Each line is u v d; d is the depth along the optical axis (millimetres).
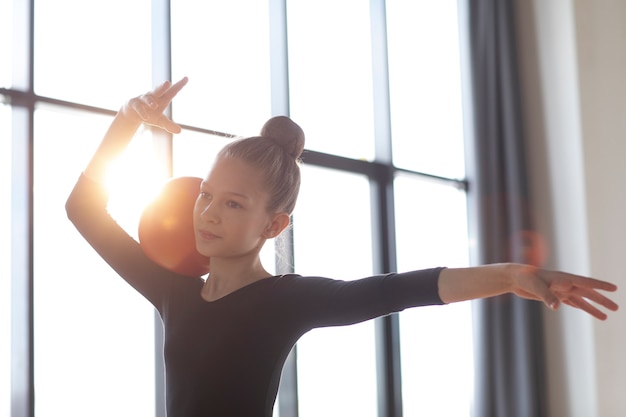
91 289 3047
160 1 3355
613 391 5266
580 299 1055
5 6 2865
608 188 5387
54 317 2939
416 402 4898
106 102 3135
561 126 5543
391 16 4988
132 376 3174
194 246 1323
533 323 5383
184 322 1258
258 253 1285
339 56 4535
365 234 4656
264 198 1243
